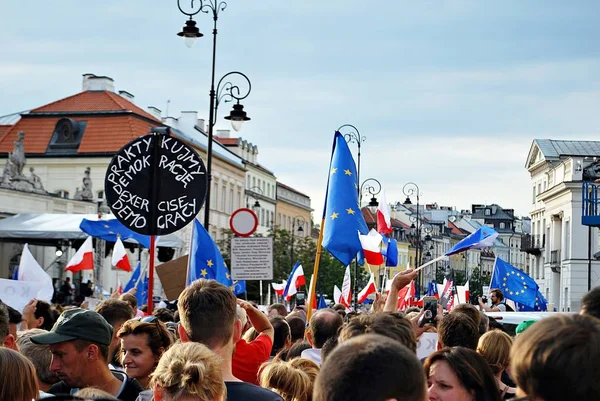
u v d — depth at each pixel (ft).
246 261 62.08
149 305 43.91
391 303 28.71
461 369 19.93
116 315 31.96
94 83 278.87
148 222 43.75
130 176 43.80
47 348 25.84
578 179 281.95
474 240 42.60
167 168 43.83
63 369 23.75
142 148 43.86
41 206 192.13
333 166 50.34
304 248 301.63
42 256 188.55
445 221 583.58
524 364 11.35
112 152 263.29
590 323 11.51
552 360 11.16
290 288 104.88
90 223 91.86
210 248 51.67
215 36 91.86
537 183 334.85
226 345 20.63
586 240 281.33
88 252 90.74
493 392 20.02
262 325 27.55
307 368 25.30
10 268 182.19
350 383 11.20
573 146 323.57
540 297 91.66
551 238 309.22
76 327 23.70
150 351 25.59
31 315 37.32
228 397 19.88
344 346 11.59
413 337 21.31
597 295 18.43
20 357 18.22
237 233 64.03
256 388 20.15
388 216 80.94
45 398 13.92
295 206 455.22
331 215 49.83
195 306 20.48
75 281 195.93
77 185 265.34
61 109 273.75
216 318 20.44
